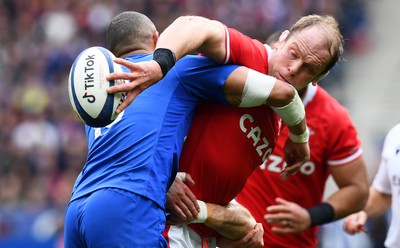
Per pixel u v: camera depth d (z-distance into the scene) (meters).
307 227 22.33
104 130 15.82
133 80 14.02
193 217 16.31
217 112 16.48
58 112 63.56
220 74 15.73
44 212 48.34
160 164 15.43
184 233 16.92
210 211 16.55
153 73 14.20
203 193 16.66
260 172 22.64
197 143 16.44
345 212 23.02
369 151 61.66
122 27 16.52
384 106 68.88
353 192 23.06
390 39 76.12
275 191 22.62
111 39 16.62
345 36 74.38
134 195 15.03
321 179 23.23
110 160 15.45
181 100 15.95
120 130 15.52
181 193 16.05
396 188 21.42
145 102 15.68
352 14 75.19
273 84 15.67
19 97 65.56
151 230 15.10
